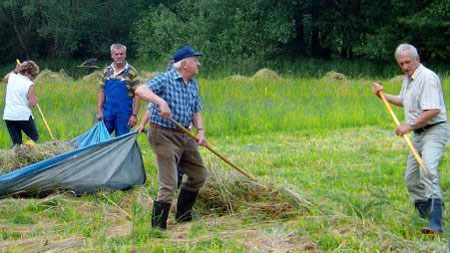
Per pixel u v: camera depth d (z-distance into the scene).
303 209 7.29
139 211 7.39
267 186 7.65
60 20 40.84
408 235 6.60
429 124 6.81
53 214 7.60
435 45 32.94
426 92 6.68
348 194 8.02
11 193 8.21
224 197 7.56
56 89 20.95
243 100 17.12
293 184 8.68
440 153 6.78
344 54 37.03
